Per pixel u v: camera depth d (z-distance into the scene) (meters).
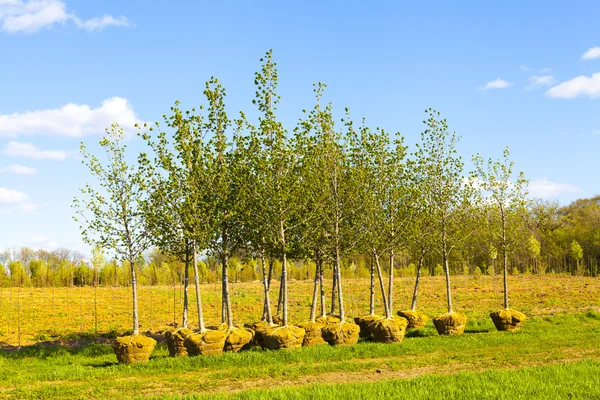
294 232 20.50
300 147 19.70
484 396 10.90
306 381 13.52
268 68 19.56
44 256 71.31
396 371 14.57
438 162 23.53
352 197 20.92
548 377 12.55
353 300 34.66
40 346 20.72
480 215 24.22
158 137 18.59
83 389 13.02
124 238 18.16
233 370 14.88
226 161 19.53
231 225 20.14
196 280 18.02
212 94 18.98
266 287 20.41
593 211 65.88
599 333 20.12
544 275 54.06
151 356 18.55
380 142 22.41
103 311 29.62
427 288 41.38
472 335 20.33
